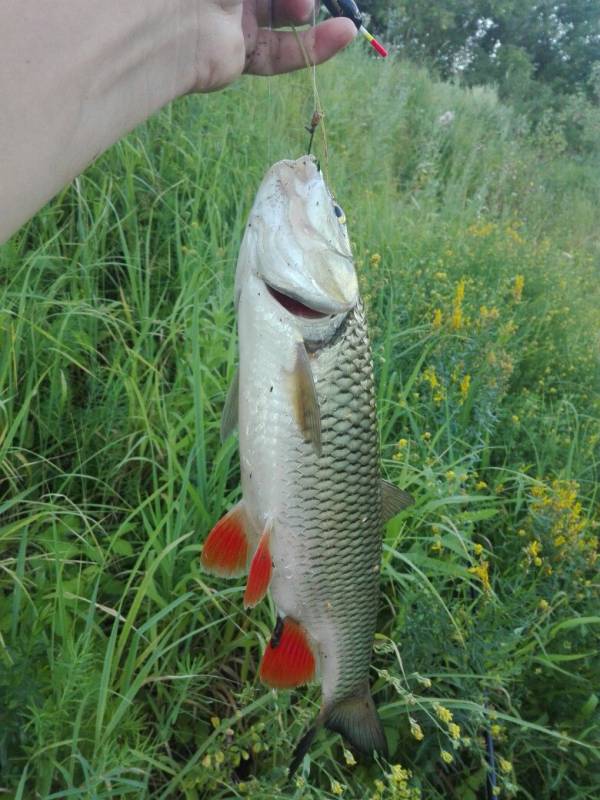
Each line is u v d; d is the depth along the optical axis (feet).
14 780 1.08
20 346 1.61
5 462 1.45
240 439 1.02
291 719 1.44
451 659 1.52
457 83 6.68
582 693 1.67
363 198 3.24
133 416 1.58
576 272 4.02
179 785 1.31
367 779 1.47
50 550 1.40
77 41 0.66
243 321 1.00
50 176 0.66
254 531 1.06
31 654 1.16
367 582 1.16
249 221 1.01
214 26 0.89
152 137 2.35
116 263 1.86
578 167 6.77
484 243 3.28
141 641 1.41
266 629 1.46
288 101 3.45
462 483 1.94
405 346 2.29
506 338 2.50
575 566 1.77
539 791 1.63
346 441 1.06
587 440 2.45
